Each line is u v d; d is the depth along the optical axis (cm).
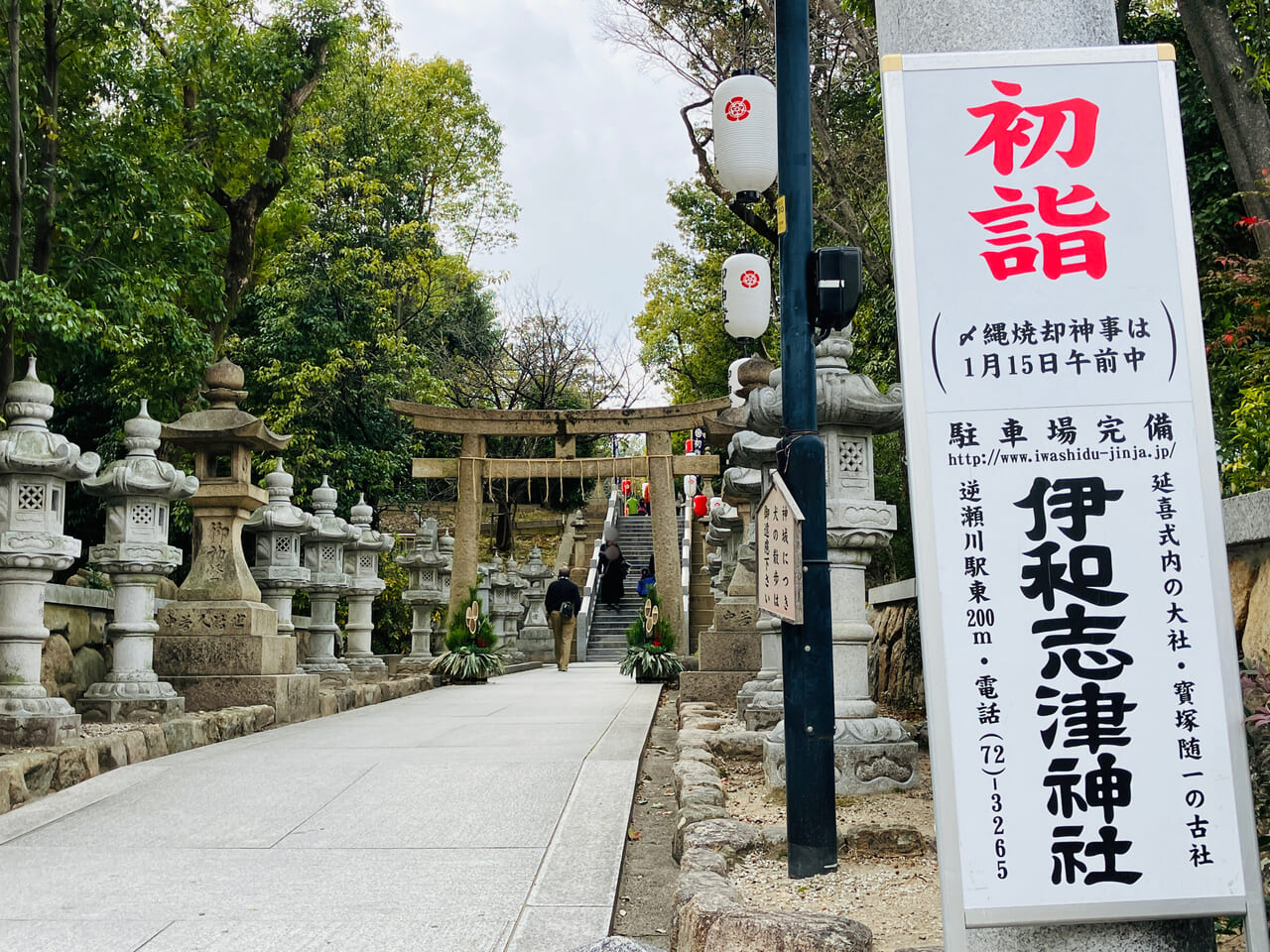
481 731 923
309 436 1911
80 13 1112
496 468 1928
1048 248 287
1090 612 273
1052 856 265
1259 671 384
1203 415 280
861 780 595
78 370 1520
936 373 283
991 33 313
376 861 509
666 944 404
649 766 773
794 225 445
